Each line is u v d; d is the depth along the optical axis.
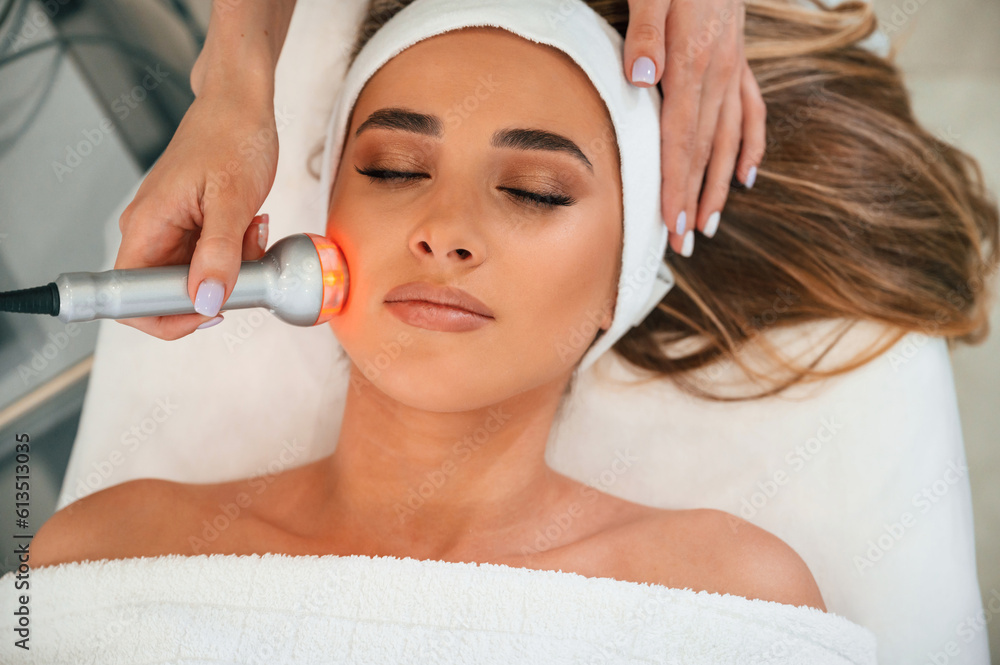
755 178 1.46
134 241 0.98
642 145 1.16
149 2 1.58
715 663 1.08
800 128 1.49
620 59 1.16
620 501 1.27
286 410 1.44
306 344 1.45
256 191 1.04
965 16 1.62
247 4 1.16
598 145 1.10
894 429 1.38
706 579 1.16
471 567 1.07
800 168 1.48
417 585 1.06
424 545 1.16
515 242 1.04
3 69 1.56
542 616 1.05
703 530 1.20
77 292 0.86
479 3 1.10
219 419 1.43
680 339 1.46
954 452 1.39
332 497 1.20
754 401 1.42
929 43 1.62
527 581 1.07
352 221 1.07
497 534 1.18
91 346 1.54
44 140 1.57
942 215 1.49
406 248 1.03
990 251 1.54
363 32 1.38
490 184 1.05
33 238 1.56
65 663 1.08
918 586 1.33
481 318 1.03
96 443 1.41
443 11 1.10
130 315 0.90
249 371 1.44
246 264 0.97
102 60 1.58
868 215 1.47
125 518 1.19
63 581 1.10
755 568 1.17
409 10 1.14
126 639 1.06
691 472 1.40
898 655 1.31
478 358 1.04
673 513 1.23
